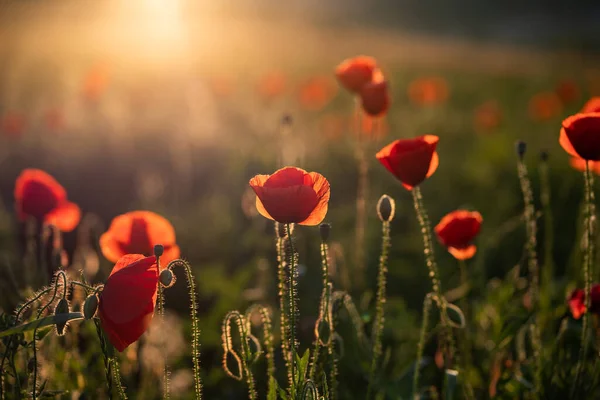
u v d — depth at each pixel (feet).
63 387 7.76
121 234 7.20
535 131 35.19
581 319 9.12
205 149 24.82
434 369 9.92
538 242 11.05
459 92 62.08
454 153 30.50
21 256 11.20
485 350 9.52
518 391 8.34
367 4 266.98
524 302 9.41
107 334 5.54
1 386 6.33
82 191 22.47
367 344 8.84
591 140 6.89
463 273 10.02
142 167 23.72
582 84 63.00
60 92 41.81
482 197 20.98
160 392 9.90
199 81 45.34
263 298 12.03
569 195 19.60
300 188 5.57
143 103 32.12
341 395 9.38
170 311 13.19
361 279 11.91
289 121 11.66
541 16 265.13
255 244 15.65
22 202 9.45
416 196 7.51
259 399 10.16
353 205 19.61
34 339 5.90
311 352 10.24
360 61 10.93
